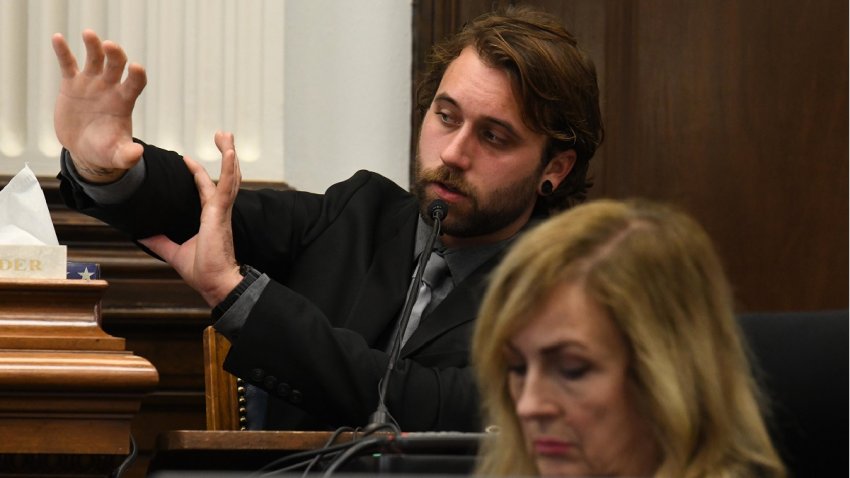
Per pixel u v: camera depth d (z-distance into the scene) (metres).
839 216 11.97
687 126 12.17
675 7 12.20
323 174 11.80
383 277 8.13
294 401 7.10
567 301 3.95
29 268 6.37
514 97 7.96
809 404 5.25
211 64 11.32
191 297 11.01
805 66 12.05
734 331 4.12
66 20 11.22
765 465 4.09
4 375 5.88
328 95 11.84
